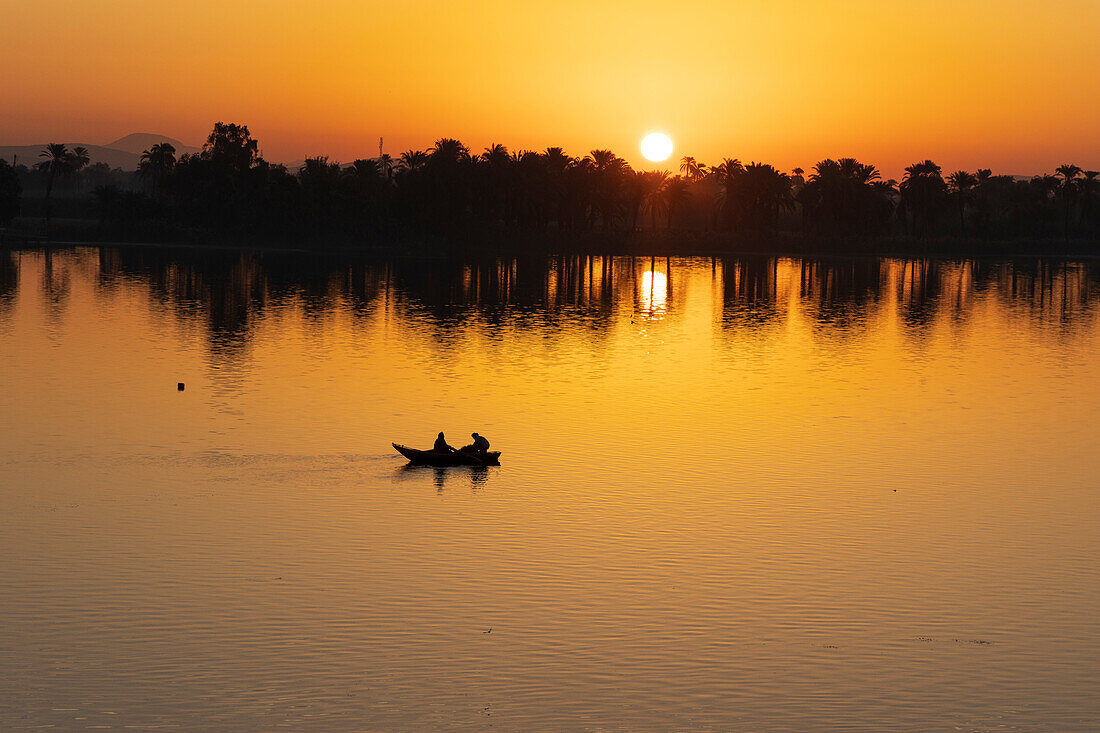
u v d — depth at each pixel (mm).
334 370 78000
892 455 54938
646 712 27656
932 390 75125
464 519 42531
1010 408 68438
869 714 27719
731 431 59781
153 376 74188
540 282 171125
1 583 35094
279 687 28531
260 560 37562
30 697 27766
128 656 30125
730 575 36906
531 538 40344
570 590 35281
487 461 50812
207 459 51312
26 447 53125
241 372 76375
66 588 34781
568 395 69750
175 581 35469
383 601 34094
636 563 37844
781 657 30766
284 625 32250
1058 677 29766
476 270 196625
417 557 38062
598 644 31344
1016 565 38375
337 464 50781
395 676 29281
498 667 29891
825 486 48562
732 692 28734
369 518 42531
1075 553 39719
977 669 30172
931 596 35344
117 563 37062
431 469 50094
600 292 155250
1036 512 45031
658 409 65688
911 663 30516
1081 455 55562
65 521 41594
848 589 35844
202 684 28609
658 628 32500
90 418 59969
